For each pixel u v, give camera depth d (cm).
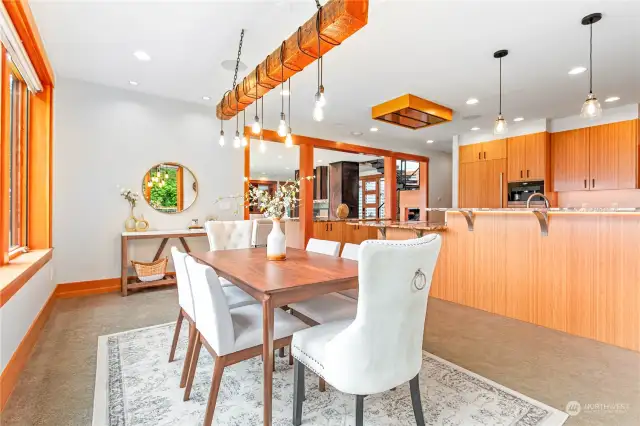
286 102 456
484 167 617
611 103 454
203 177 477
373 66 340
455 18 254
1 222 228
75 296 380
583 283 269
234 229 343
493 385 191
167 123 448
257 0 236
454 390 186
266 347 148
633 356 230
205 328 161
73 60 334
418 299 139
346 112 500
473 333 273
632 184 457
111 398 177
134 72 364
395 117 468
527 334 271
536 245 298
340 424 156
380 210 1041
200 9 246
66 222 379
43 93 339
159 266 415
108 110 405
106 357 226
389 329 132
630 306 245
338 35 216
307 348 150
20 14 221
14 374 192
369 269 122
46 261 299
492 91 410
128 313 321
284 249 234
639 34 275
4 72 221
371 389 131
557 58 321
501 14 248
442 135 656
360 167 1105
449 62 331
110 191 408
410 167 997
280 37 288
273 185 1355
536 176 543
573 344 251
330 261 224
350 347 129
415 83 385
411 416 162
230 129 504
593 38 282
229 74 369
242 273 183
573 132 520
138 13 252
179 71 361
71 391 184
